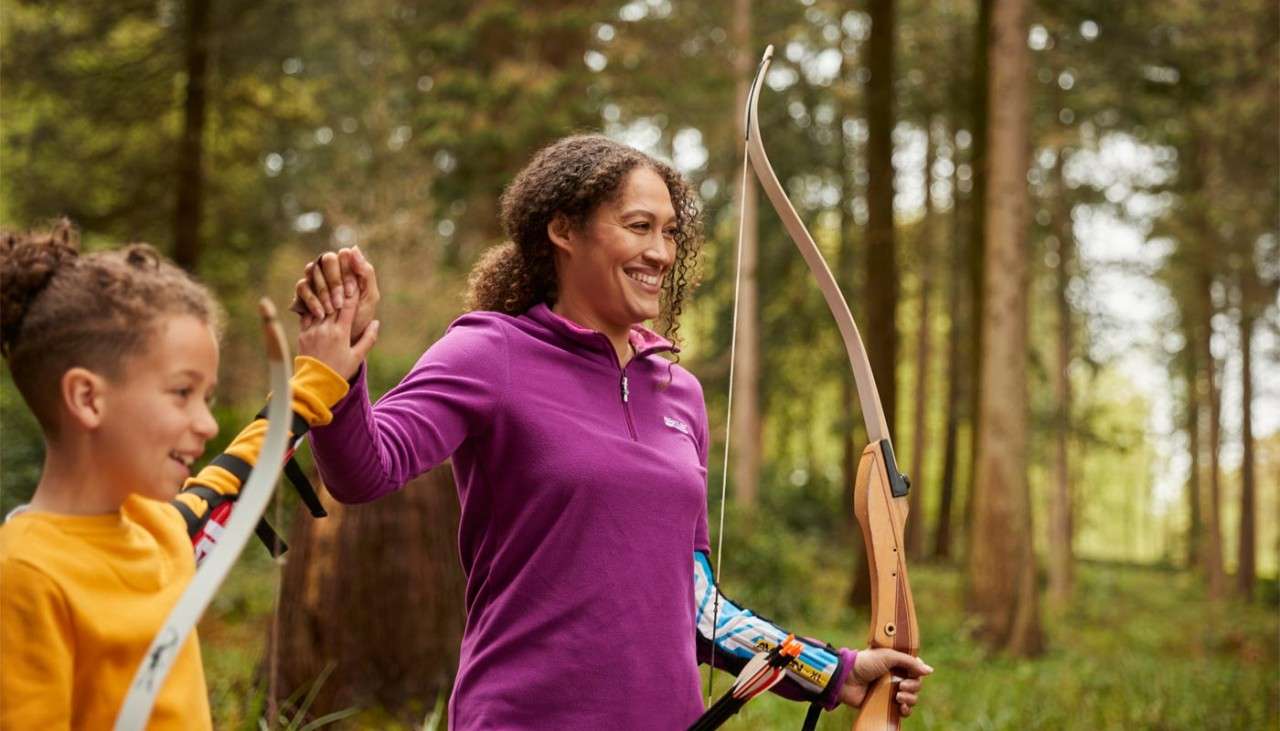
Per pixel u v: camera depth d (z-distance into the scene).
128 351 1.46
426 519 5.20
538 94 12.34
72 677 1.43
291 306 1.79
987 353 12.41
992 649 12.06
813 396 26.84
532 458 2.07
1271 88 16.33
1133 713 7.45
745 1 17.59
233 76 15.73
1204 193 18.80
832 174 22.56
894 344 14.09
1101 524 52.84
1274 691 7.87
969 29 17.77
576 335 2.15
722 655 2.33
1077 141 16.78
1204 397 27.12
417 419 1.97
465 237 12.97
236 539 1.43
